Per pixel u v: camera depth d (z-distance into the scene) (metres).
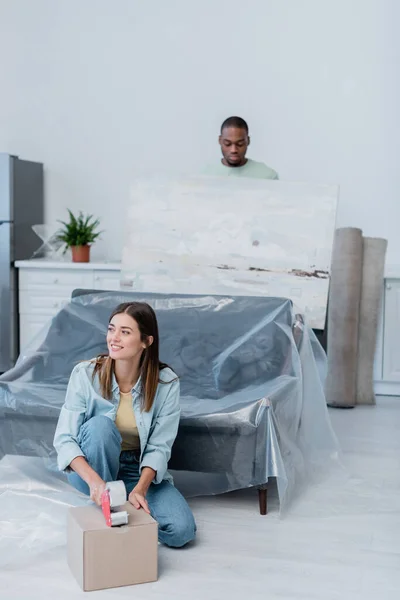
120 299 3.89
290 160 5.57
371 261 5.07
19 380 3.52
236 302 3.82
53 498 3.01
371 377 5.07
